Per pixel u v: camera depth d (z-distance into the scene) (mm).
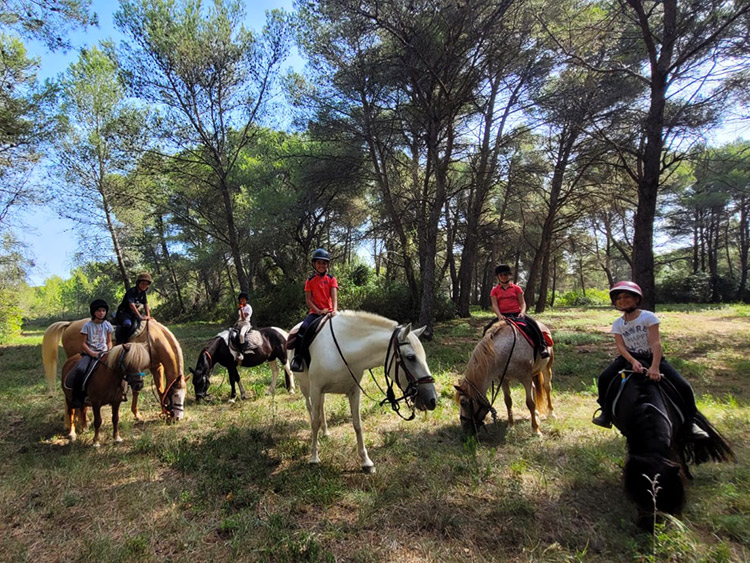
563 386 7848
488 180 18484
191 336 19344
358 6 12117
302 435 5742
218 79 15508
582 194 20906
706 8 10547
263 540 3262
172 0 14656
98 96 19625
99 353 5566
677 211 32688
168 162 16531
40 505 3979
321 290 5105
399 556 3072
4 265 20453
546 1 12680
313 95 16781
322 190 18656
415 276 23219
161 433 5926
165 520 3639
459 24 11703
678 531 2951
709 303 33688
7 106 12547
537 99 14102
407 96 15438
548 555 2963
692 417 3604
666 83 11586
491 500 3791
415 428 5816
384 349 4340
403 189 19438
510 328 5438
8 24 9492
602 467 4270
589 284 69188
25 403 7703
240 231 22359
